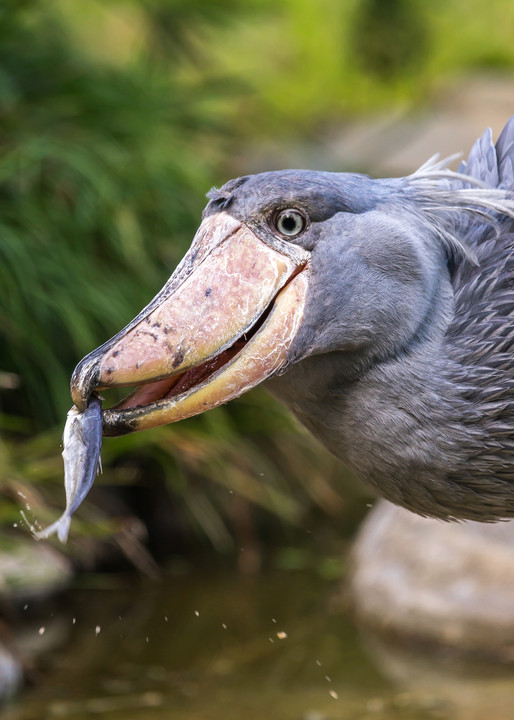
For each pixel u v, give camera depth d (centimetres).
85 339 865
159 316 436
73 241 911
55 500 870
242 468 959
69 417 429
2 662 765
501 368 461
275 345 439
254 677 780
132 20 1234
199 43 1368
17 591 838
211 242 445
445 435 461
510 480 477
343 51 1984
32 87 999
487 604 811
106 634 834
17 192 918
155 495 966
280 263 441
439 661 803
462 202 468
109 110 999
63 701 747
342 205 444
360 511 1011
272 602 885
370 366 454
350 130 1678
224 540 953
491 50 2181
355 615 859
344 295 442
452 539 848
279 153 1310
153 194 955
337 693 754
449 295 470
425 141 1609
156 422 438
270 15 1338
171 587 902
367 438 465
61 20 1099
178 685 766
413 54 2016
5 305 869
